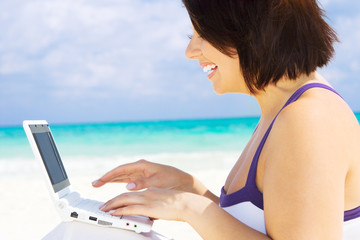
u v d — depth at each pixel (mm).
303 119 1046
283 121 1085
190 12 1287
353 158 1080
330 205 983
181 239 4570
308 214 978
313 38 1191
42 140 1628
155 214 1271
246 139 25250
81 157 18781
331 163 1007
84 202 1543
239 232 1126
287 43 1183
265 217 1094
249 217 1249
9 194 8344
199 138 26625
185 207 1235
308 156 1006
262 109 1418
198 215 1199
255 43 1189
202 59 1446
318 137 1019
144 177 1769
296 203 994
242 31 1208
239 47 1230
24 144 25938
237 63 1297
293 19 1180
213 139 25891
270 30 1173
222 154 17844
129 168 1761
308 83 1174
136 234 1358
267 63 1192
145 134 31250
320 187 985
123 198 1374
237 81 1358
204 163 14242
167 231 4891
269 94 1321
